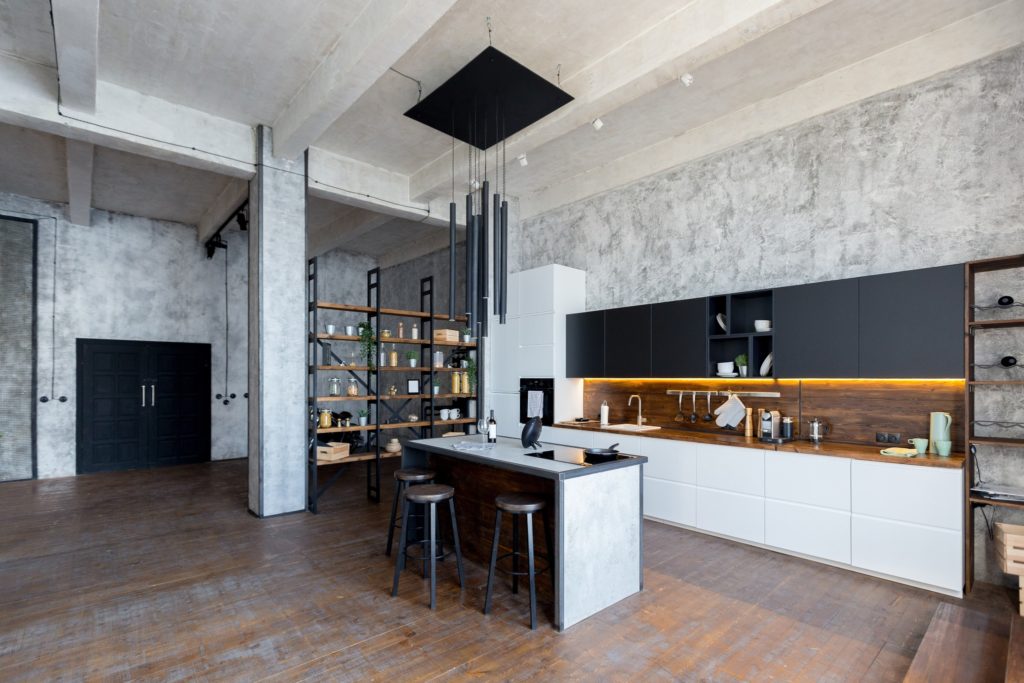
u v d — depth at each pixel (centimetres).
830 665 262
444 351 862
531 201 718
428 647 278
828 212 447
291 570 385
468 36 390
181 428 852
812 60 418
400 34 343
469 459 358
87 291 781
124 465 798
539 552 356
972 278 360
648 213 584
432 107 428
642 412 586
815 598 337
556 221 690
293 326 546
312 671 256
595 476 320
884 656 270
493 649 276
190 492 641
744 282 500
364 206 642
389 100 481
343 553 421
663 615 314
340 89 405
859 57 416
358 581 365
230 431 901
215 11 362
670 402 560
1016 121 358
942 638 276
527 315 655
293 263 548
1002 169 363
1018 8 349
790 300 439
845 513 380
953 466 336
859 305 400
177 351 854
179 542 448
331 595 342
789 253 470
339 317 1038
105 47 404
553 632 294
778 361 444
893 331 382
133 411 810
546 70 434
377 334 606
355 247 1027
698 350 502
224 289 905
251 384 545
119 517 528
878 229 419
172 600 335
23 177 669
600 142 561
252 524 500
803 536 401
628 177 591
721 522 449
